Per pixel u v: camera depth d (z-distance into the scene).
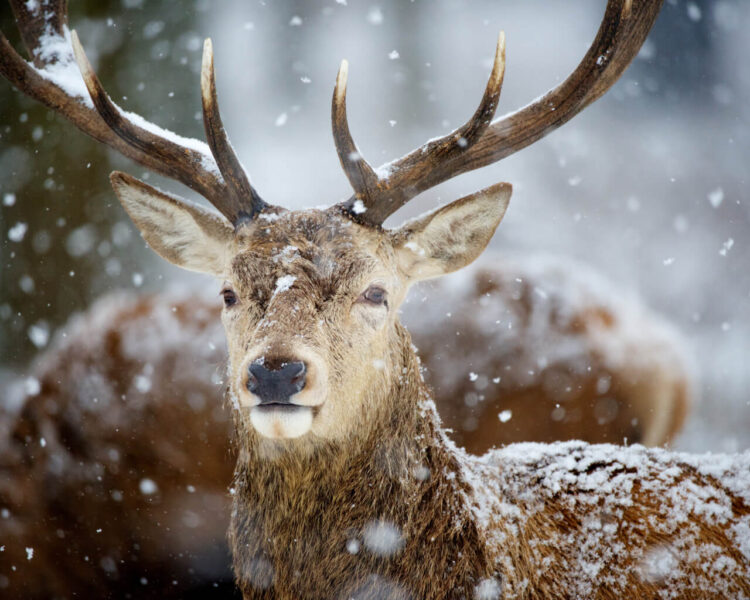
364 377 7.86
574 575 7.88
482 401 13.12
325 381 7.37
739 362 20.83
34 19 10.66
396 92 44.66
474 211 8.95
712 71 48.47
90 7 22.00
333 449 7.78
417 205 30.08
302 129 41.00
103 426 13.16
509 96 46.91
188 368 13.20
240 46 46.59
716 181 35.12
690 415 14.78
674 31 49.56
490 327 13.55
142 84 22.28
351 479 7.79
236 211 8.55
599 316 14.10
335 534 7.73
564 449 9.04
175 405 13.04
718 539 8.27
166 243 9.35
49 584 12.87
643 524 8.22
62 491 12.98
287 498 7.82
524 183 34.72
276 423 7.15
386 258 8.48
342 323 7.80
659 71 48.69
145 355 13.45
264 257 7.93
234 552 8.20
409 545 7.61
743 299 25.03
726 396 19.06
